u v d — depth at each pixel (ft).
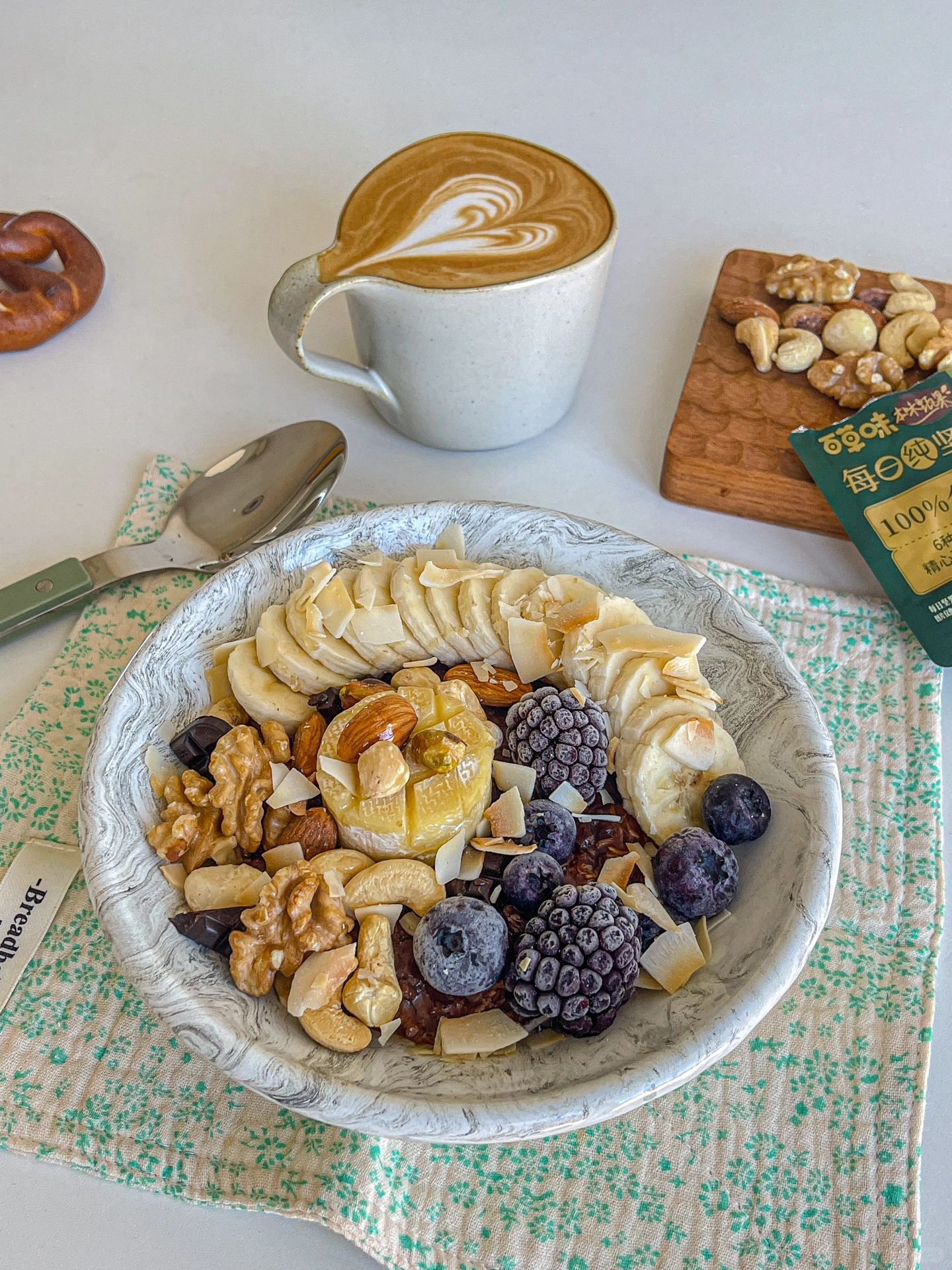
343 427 1.16
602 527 0.93
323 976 0.70
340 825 0.78
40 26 1.58
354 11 1.61
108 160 1.41
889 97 1.50
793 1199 0.71
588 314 1.01
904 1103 0.74
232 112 1.47
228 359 1.23
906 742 0.93
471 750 0.80
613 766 0.83
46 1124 0.73
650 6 1.61
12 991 0.79
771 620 1.01
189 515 1.05
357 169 1.40
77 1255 0.69
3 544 1.07
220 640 0.88
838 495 1.02
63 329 1.25
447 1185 0.72
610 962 0.67
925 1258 0.70
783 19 1.60
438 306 0.91
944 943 0.83
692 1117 0.74
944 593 0.97
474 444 1.11
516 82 1.50
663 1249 0.69
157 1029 0.78
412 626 0.88
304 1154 0.72
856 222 1.34
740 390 1.12
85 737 0.92
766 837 0.78
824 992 0.79
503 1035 0.69
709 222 1.34
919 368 1.12
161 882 0.76
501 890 0.76
